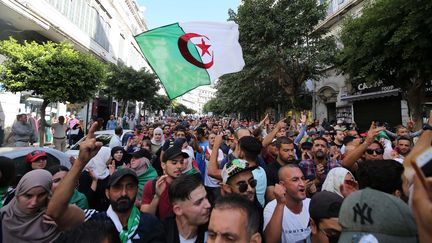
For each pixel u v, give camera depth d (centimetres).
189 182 232
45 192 243
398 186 203
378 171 207
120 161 516
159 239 238
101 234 182
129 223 242
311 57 1739
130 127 2338
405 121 1545
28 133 1107
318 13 1717
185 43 519
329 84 2222
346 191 288
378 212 129
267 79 2112
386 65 1048
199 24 534
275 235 241
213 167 355
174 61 511
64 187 225
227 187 266
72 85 1149
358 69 1143
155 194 312
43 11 1498
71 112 2075
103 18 2588
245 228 165
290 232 260
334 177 301
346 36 1174
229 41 545
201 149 569
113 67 2269
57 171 318
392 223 124
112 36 2872
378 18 991
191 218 227
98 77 1259
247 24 1741
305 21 1734
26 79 1048
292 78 1931
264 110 2873
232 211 166
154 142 710
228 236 162
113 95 2266
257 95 2359
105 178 420
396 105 1608
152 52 501
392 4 922
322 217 205
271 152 487
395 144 575
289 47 1797
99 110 2711
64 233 218
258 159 413
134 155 446
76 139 1518
